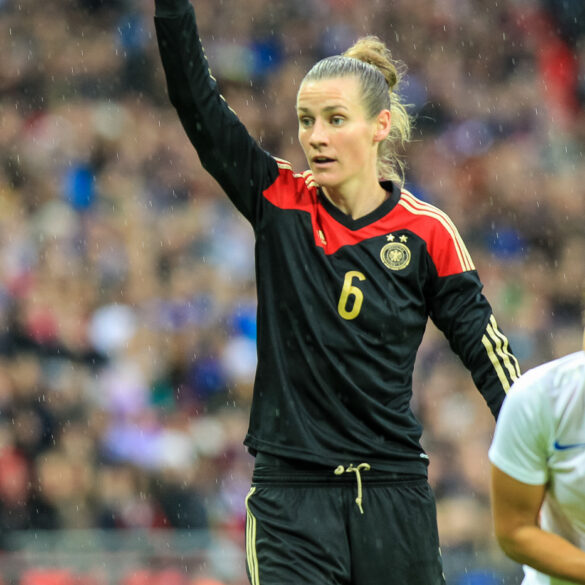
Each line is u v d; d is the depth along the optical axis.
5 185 43.12
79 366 34.41
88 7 50.75
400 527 13.42
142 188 44.16
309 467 13.23
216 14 52.81
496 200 50.19
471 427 37.16
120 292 38.09
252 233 42.91
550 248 49.22
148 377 35.19
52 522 29.27
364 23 55.25
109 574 26.09
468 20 56.56
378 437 13.41
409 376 13.84
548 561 11.08
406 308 13.63
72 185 43.38
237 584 27.23
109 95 48.44
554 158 52.91
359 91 13.68
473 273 13.92
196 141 13.70
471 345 13.70
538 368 11.09
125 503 30.48
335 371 13.26
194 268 40.31
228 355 37.00
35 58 48.41
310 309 13.42
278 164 14.13
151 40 50.12
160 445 32.41
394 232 13.76
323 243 13.66
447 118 53.00
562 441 10.91
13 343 33.69
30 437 30.69
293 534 13.16
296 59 52.97
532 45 57.16
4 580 25.50
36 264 38.31
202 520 31.20
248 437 13.65
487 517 34.28
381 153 14.43
